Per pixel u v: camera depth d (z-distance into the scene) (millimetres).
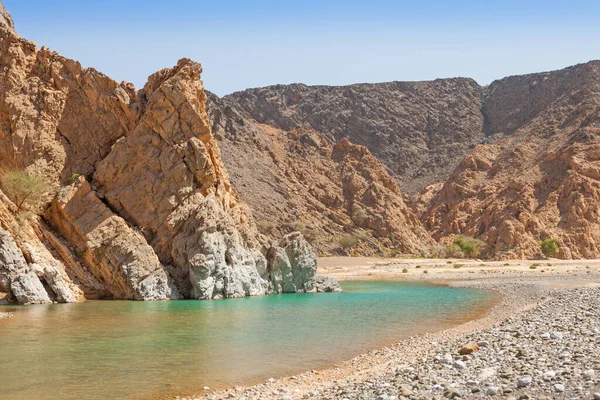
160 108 50375
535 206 155125
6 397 18500
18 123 49125
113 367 22453
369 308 42125
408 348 26359
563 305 37000
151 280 44750
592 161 162750
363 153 170000
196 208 48094
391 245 142750
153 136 49906
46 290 41906
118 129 52219
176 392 19266
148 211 47969
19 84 50750
